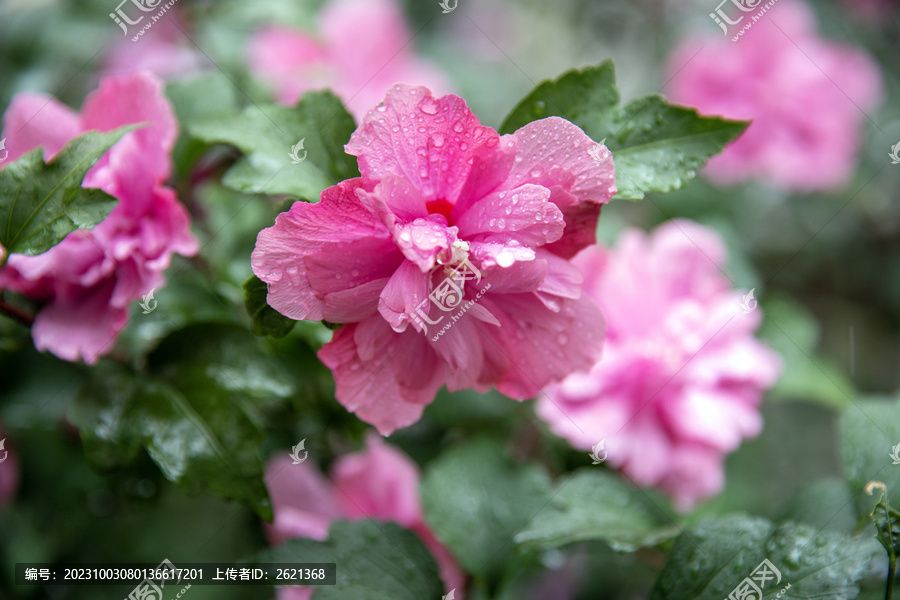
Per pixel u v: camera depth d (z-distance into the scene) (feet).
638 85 2.42
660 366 1.36
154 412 1.19
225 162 1.37
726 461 1.72
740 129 1.12
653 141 1.13
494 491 1.29
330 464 1.41
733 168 1.96
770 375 1.43
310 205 1.06
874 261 2.30
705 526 1.17
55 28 1.60
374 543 1.20
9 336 1.26
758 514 1.63
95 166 1.18
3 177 1.12
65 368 1.35
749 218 2.22
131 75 1.19
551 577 1.64
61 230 1.11
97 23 1.60
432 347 1.09
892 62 2.42
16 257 1.16
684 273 1.43
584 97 1.14
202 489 1.17
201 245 1.33
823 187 2.11
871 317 2.35
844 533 1.19
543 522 1.25
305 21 1.65
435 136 1.07
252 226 1.38
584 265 1.39
